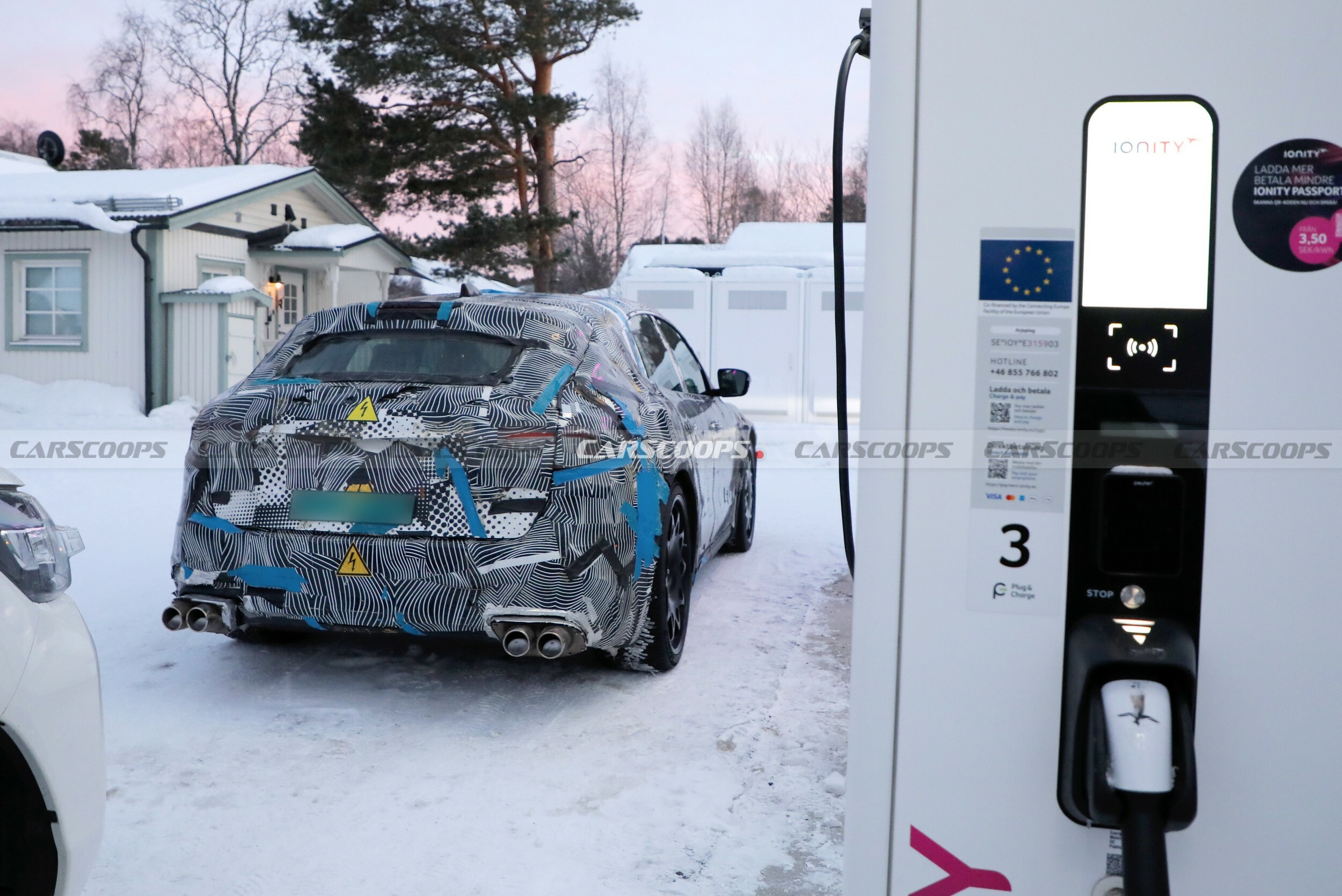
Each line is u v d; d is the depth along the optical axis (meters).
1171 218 1.11
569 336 3.58
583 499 3.25
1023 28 1.13
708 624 4.61
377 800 2.82
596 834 2.63
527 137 25.06
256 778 2.96
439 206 24.86
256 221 18.42
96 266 15.98
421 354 3.56
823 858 2.53
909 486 1.19
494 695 3.66
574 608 3.23
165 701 3.57
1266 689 1.12
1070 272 1.14
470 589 3.22
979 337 1.16
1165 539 1.13
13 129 47.47
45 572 1.85
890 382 1.19
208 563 3.38
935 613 1.19
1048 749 1.17
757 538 6.77
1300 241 1.09
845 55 1.49
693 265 16.09
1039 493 1.16
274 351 3.73
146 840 2.58
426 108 23.97
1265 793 1.12
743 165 51.91
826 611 4.87
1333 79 1.08
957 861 1.20
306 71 24.00
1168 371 1.12
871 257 1.19
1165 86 1.10
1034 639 1.17
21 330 16.31
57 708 1.78
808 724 3.40
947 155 1.16
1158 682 1.12
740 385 5.20
